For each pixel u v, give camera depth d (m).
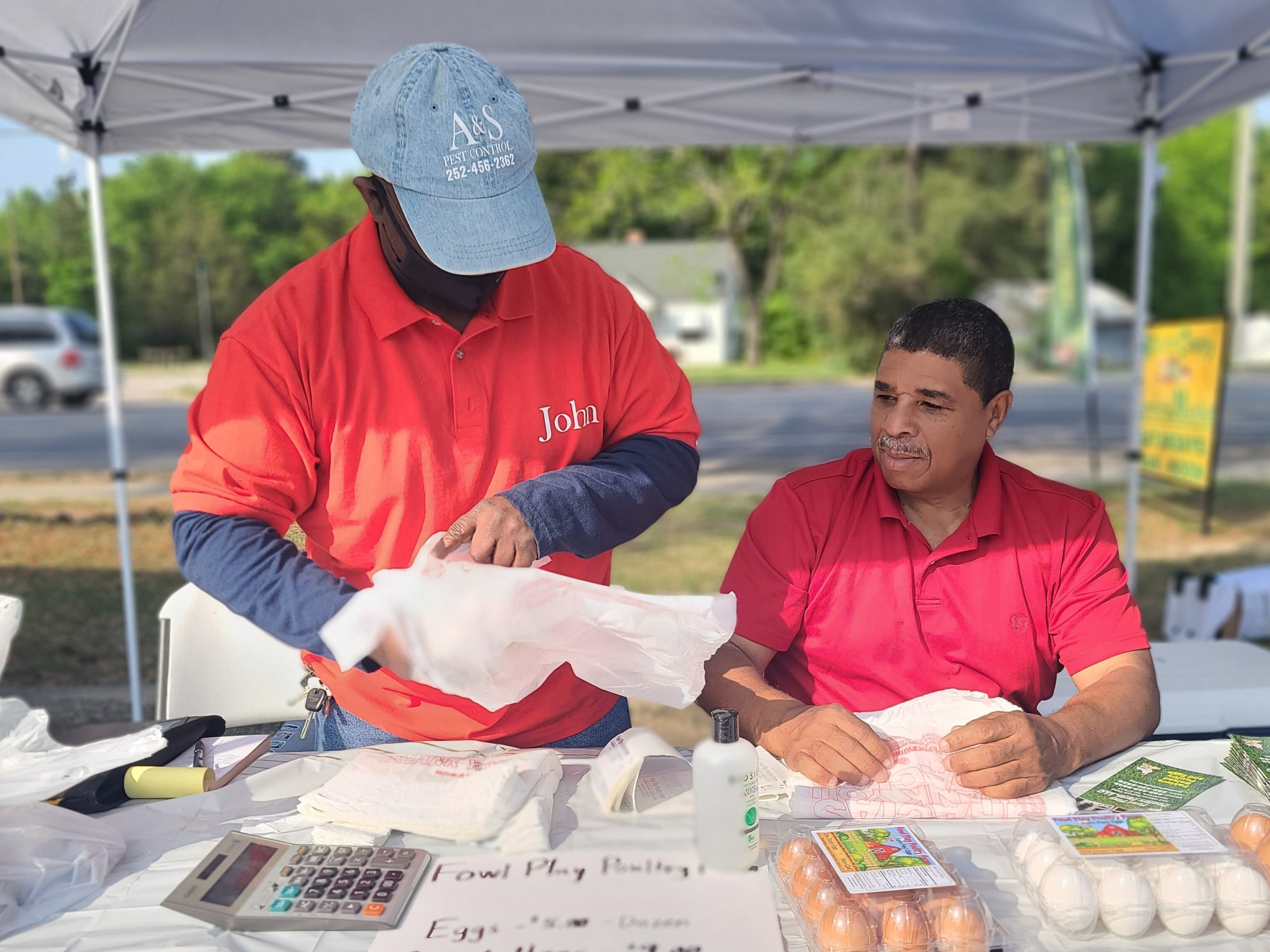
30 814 1.23
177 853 1.28
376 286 1.43
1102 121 3.70
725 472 9.73
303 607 1.24
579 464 1.56
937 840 1.29
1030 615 1.67
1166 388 6.23
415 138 1.28
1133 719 1.53
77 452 11.14
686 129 3.61
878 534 1.69
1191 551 6.56
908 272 25.11
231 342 1.41
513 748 1.52
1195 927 1.08
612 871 1.17
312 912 1.11
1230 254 31.59
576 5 2.93
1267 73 3.18
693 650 1.28
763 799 1.41
